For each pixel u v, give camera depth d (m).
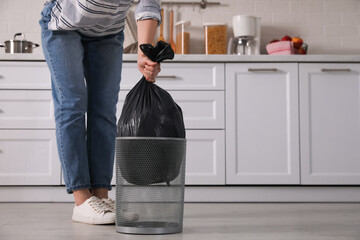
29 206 2.30
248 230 1.41
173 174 1.32
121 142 1.33
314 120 2.68
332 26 3.36
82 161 1.55
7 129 2.60
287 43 2.90
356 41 3.36
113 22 1.53
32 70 2.62
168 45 1.36
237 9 3.35
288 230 1.41
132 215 1.33
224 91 2.66
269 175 2.63
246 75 2.68
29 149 2.59
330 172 2.65
